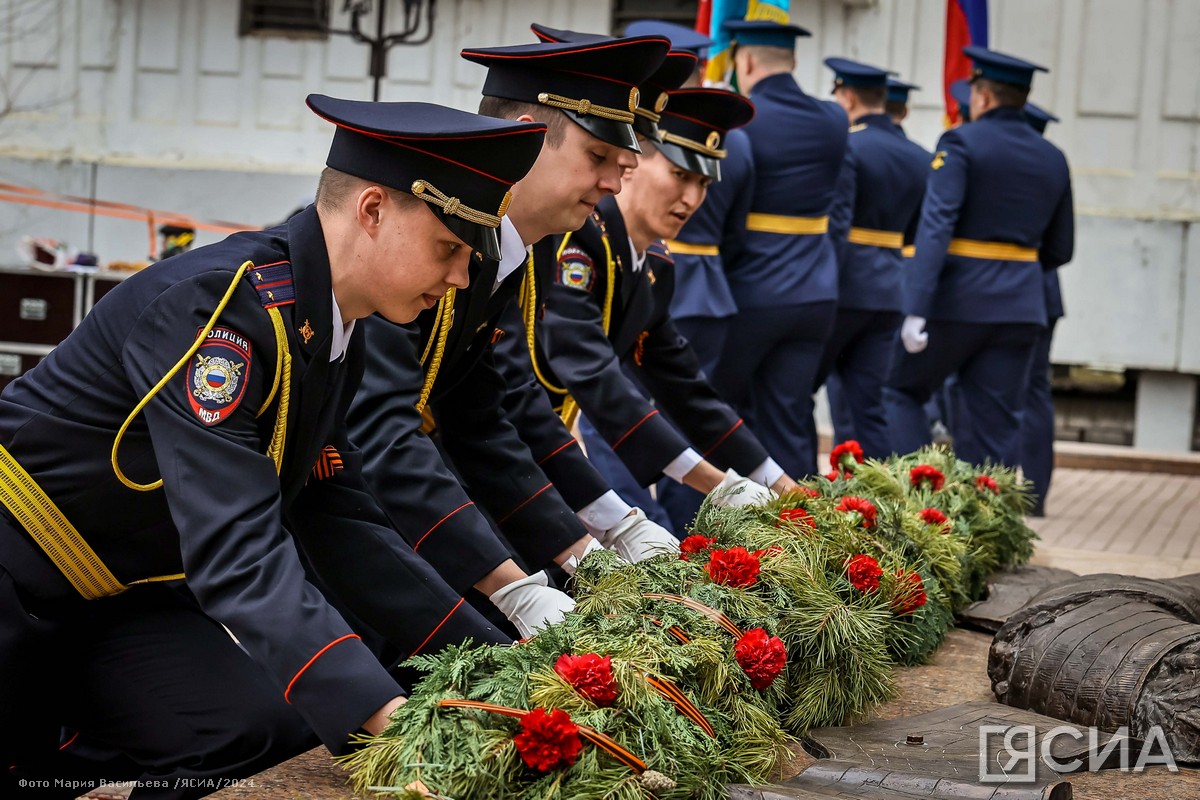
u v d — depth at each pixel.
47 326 8.64
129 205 11.74
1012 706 2.83
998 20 10.41
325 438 2.31
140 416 2.25
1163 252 10.22
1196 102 10.20
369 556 2.43
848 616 2.78
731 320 5.72
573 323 3.50
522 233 2.89
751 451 3.79
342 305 2.23
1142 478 9.47
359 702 2.02
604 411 3.48
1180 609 2.99
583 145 2.84
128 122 11.88
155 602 2.55
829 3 10.78
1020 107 6.83
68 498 2.29
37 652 2.37
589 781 1.98
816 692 2.67
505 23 11.45
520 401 3.19
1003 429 7.02
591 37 3.16
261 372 2.13
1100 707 2.65
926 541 3.53
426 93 11.53
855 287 6.75
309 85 11.70
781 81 5.91
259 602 2.02
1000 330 6.83
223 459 2.07
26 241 9.02
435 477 2.63
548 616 2.58
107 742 2.52
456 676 2.12
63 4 11.84
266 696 2.43
